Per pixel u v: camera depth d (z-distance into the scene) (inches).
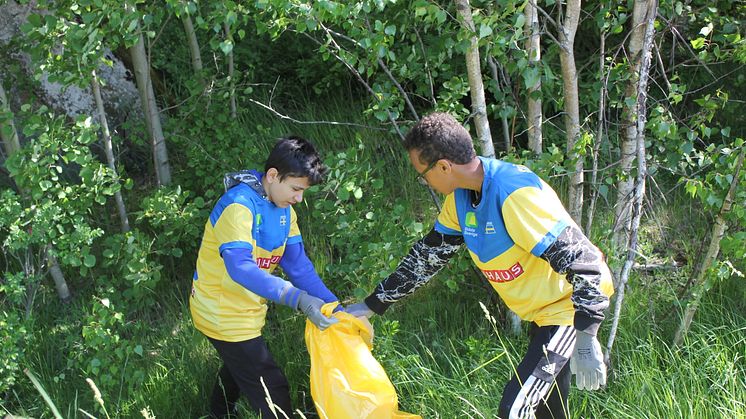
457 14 125.9
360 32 126.5
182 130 179.8
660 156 158.9
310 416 136.3
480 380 128.9
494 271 101.4
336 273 147.2
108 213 188.9
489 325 149.7
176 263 175.3
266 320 155.5
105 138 156.7
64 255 135.0
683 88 137.5
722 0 158.1
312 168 111.8
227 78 169.9
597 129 144.3
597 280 90.7
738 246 126.5
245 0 137.2
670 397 120.3
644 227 176.2
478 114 134.1
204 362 146.0
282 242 119.2
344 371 111.9
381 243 132.8
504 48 126.8
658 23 140.7
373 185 136.6
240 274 109.0
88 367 132.4
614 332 125.3
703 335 136.4
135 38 128.4
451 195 104.8
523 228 92.7
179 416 138.0
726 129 135.6
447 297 158.1
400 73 139.6
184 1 125.6
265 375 120.1
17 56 190.2
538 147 142.3
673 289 152.3
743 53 139.9
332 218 142.7
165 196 150.5
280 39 228.1
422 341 148.3
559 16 133.2
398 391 131.5
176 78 222.7
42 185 130.6
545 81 133.7
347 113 209.8
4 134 146.1
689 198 182.5
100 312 135.1
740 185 126.2
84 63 128.6
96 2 123.0
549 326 100.8
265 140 191.6
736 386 123.6
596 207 177.9
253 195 113.0
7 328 131.3
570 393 125.3
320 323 110.4
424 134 94.7
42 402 139.7
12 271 170.2
